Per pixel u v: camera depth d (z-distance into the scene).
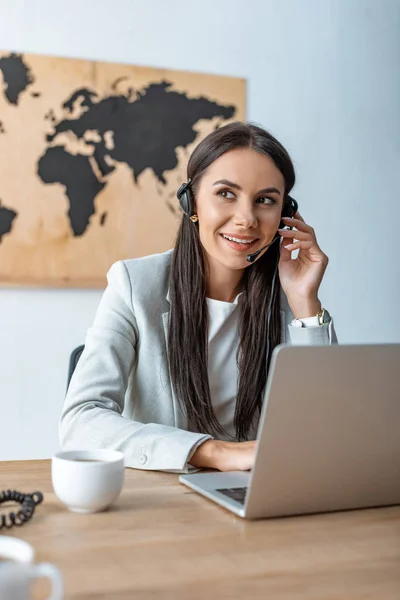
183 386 1.47
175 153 2.80
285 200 1.61
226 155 1.43
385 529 0.83
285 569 0.69
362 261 3.12
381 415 0.88
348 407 0.85
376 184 3.14
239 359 1.55
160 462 1.13
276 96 2.98
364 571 0.68
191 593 0.62
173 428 1.21
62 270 2.65
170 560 0.71
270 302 1.58
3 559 0.55
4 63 2.59
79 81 2.68
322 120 3.05
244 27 2.93
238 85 2.90
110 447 1.19
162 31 2.81
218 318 1.54
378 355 0.85
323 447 0.86
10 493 0.89
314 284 1.60
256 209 1.44
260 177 1.43
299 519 0.87
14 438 2.61
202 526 0.83
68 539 0.77
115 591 0.62
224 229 1.44
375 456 0.90
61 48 2.67
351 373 0.84
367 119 3.13
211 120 2.86
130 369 1.51
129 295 1.50
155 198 2.77
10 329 2.61
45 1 2.65
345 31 3.09
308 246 1.61
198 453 1.14
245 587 0.64
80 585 0.63
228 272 1.55
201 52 2.86
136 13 2.77
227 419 1.55
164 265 1.58
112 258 2.71
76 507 0.88
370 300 3.13
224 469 1.12
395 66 3.18
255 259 1.48
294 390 0.81
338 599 0.61
